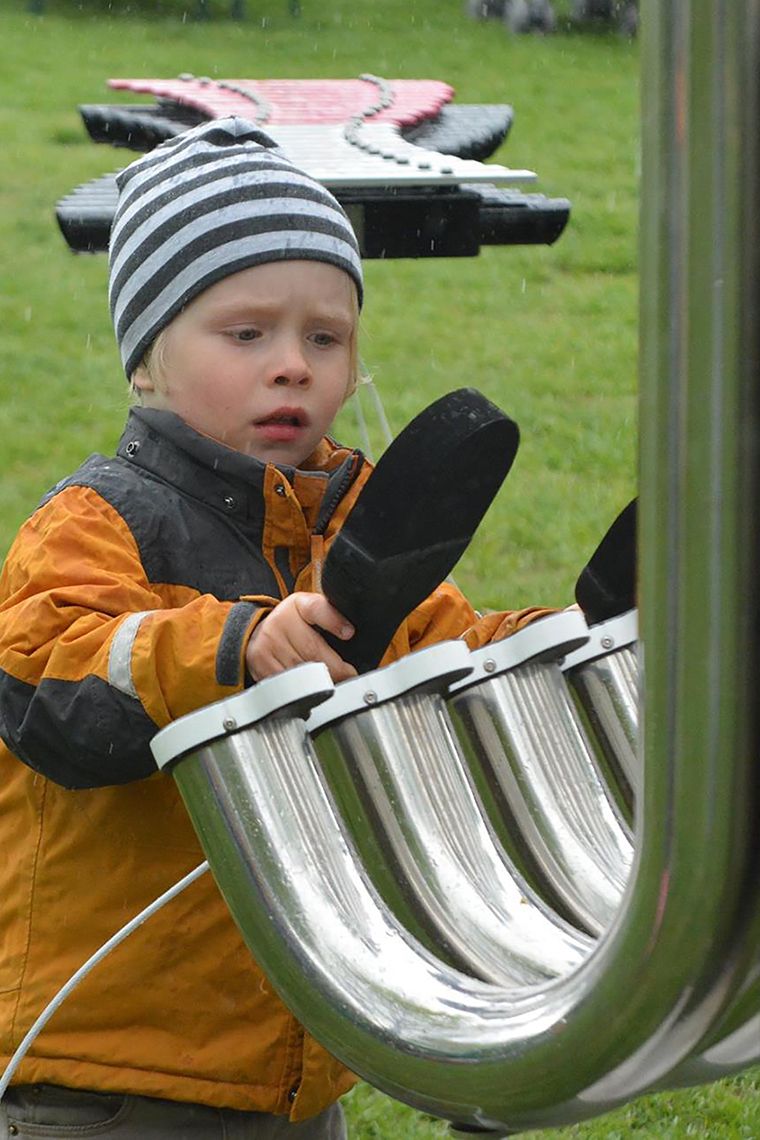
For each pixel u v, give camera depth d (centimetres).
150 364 279
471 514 142
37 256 1623
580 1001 107
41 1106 265
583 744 153
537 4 2838
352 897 127
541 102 2359
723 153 90
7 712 221
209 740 128
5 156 1953
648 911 100
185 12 2848
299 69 2561
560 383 1312
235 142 300
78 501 261
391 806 135
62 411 1228
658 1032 103
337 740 136
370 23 2920
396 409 1219
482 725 149
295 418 272
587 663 163
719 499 93
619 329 1459
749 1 90
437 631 293
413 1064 116
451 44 2750
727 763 95
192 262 271
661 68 92
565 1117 112
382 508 140
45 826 262
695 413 92
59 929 261
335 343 279
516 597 880
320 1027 122
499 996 119
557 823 146
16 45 2612
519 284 1591
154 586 260
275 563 270
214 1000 260
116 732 201
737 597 93
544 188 1902
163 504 265
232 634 190
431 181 422
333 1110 293
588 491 1069
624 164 2033
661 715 96
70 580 241
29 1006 261
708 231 91
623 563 174
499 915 133
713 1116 455
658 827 97
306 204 276
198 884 258
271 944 125
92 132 552
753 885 97
